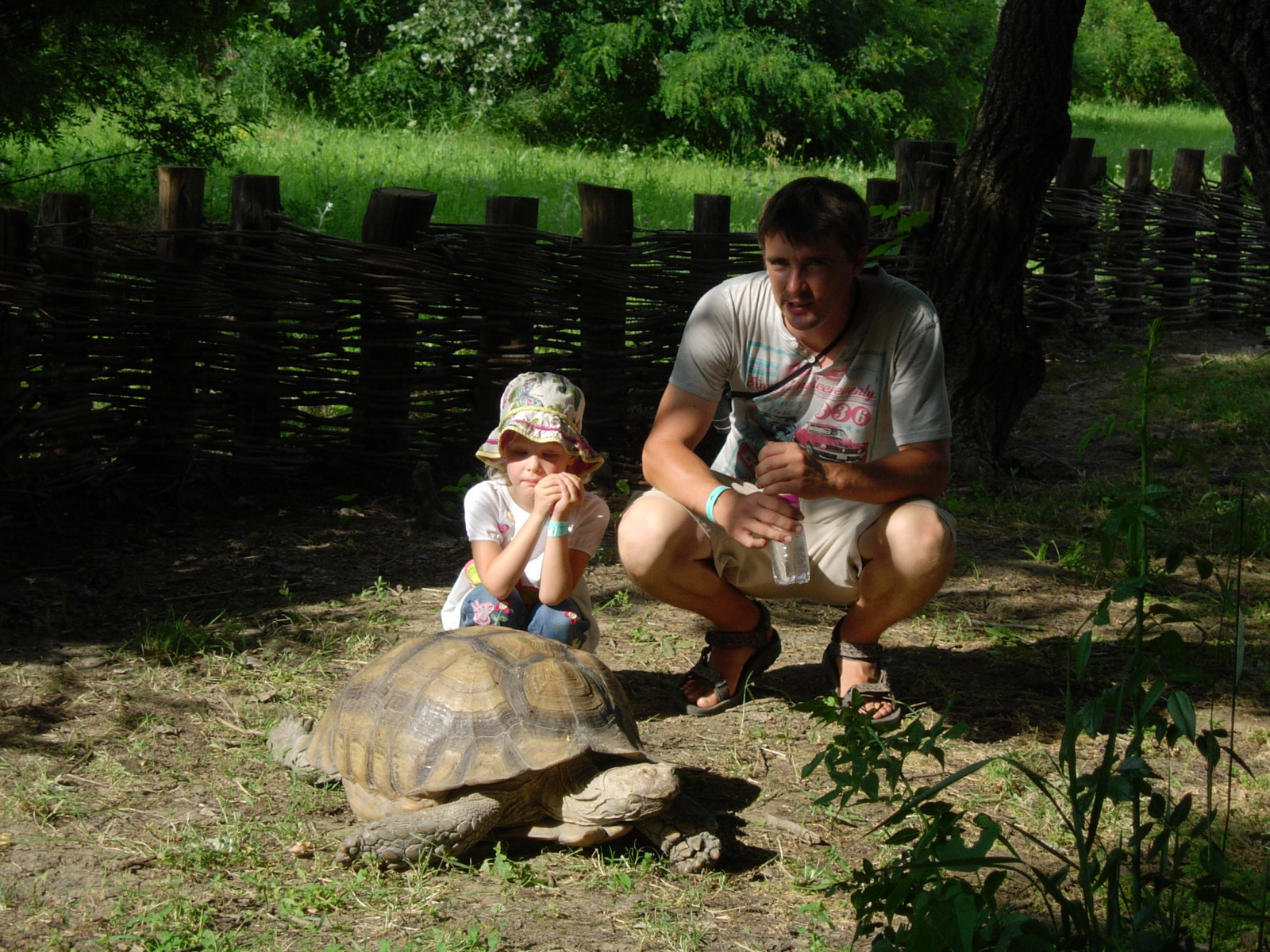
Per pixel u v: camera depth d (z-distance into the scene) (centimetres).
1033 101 624
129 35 841
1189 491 611
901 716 362
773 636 380
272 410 562
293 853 281
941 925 181
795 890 276
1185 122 3075
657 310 622
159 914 253
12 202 863
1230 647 422
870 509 350
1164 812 209
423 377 581
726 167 1803
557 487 323
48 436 509
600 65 2017
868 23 2244
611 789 266
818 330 330
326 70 1905
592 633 351
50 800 298
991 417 643
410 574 482
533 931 255
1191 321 988
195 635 399
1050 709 380
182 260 535
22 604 422
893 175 1927
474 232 577
